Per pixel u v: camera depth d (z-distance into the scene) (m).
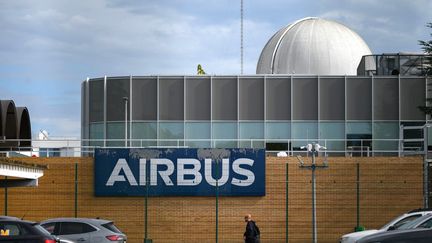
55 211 40.69
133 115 48.31
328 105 48.34
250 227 33.69
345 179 41.16
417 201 41.19
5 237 22.50
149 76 48.34
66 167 40.94
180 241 40.84
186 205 41.00
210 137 48.12
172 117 48.22
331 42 56.50
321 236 40.88
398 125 48.47
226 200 40.94
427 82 48.56
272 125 48.19
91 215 40.91
